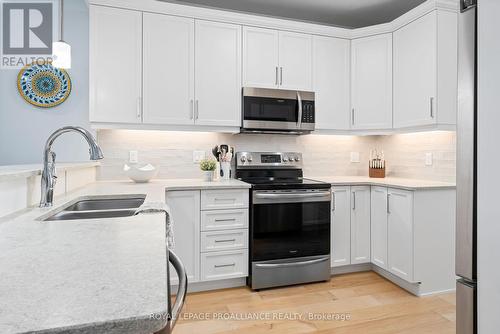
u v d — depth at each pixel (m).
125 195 1.86
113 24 2.54
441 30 2.56
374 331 1.92
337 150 3.46
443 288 2.46
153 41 2.63
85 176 2.42
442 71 2.56
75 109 2.91
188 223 2.44
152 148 2.93
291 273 2.60
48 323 0.39
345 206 2.82
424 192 2.42
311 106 2.97
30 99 2.85
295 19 3.46
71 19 2.90
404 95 2.85
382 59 3.02
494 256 0.74
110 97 2.55
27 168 1.48
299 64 3.00
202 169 2.76
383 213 2.71
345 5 3.15
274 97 2.87
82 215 1.34
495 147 0.74
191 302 2.31
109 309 0.43
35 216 1.14
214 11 2.74
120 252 0.69
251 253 2.53
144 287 0.50
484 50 0.76
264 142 3.23
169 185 2.44
